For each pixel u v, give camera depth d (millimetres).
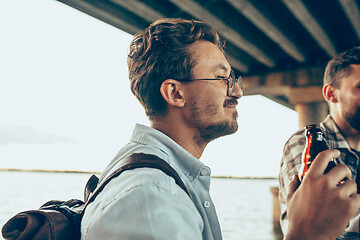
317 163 676
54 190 66938
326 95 1854
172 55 945
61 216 728
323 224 632
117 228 588
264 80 9891
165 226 580
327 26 7473
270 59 9430
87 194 910
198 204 828
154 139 887
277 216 12891
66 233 704
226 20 6879
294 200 680
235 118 994
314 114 9359
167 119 966
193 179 891
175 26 974
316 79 9141
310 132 888
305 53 9102
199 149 992
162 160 733
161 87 951
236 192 88750
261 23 6855
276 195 12836
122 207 604
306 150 879
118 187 649
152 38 977
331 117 1813
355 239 1372
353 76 1646
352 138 1759
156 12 6199
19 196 49594
